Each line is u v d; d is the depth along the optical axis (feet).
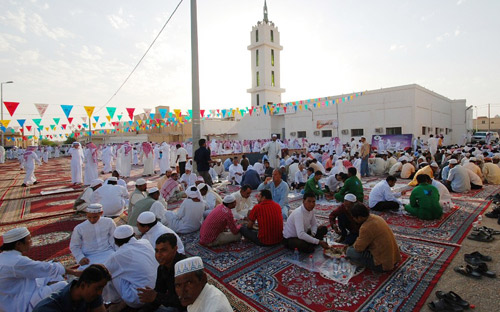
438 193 15.92
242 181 26.81
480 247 11.84
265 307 8.27
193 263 5.16
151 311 7.62
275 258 11.64
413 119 69.56
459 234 13.33
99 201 18.56
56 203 23.50
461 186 22.45
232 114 40.70
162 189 22.67
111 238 11.31
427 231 13.93
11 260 7.13
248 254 12.17
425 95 75.05
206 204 17.16
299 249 12.01
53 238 14.89
